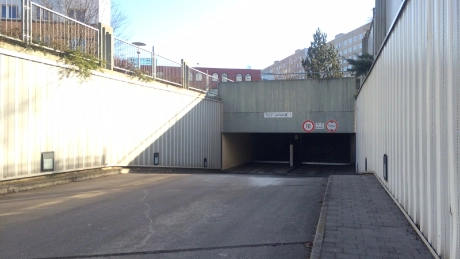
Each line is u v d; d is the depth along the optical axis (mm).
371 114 11938
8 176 9109
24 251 5004
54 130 10570
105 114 12898
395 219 6270
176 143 17938
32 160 9836
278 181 11953
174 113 17766
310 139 28953
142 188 10148
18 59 9352
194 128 19922
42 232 5879
